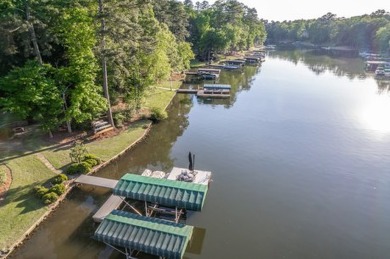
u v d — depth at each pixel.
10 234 19.83
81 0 31.61
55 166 27.73
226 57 110.81
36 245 19.89
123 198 24.09
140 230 18.50
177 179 25.78
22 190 24.00
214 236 21.47
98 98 32.97
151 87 46.19
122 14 31.11
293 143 37.88
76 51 31.00
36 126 34.88
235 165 32.03
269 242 21.06
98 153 31.36
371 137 39.94
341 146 37.06
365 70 94.50
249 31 136.75
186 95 60.28
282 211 24.53
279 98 59.69
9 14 28.31
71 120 34.09
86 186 26.50
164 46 50.41
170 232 18.27
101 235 18.38
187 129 42.25
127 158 32.44
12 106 28.06
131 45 34.56
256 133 41.12
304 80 78.00
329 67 100.88
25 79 27.50
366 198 26.58
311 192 27.30
